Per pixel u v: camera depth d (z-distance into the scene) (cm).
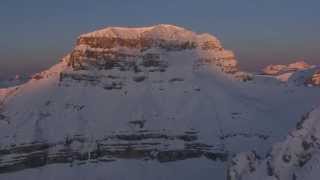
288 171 15675
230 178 17050
